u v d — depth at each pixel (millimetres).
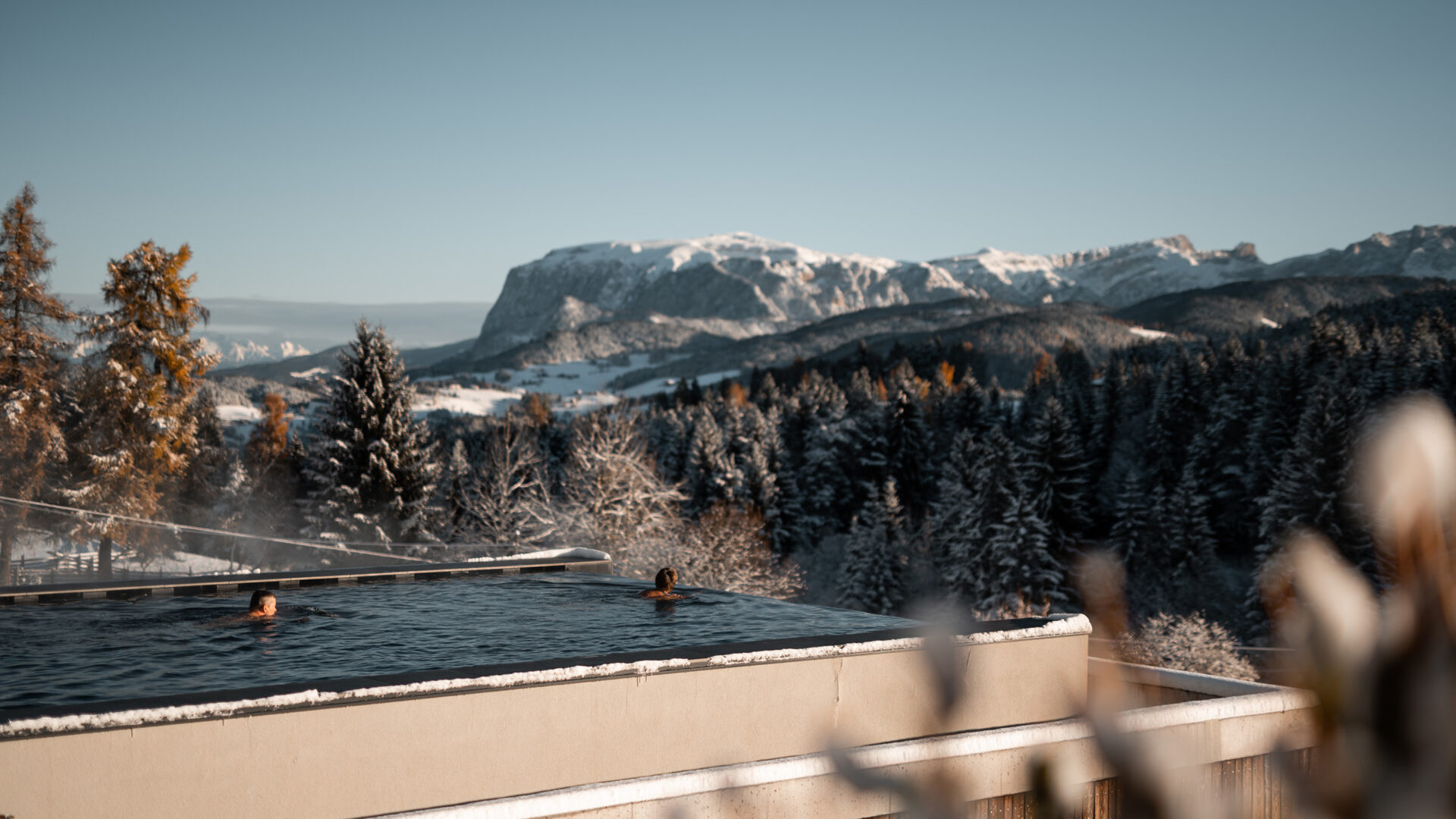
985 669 11352
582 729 9602
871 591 65125
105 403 45000
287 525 58938
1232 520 78500
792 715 10516
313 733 8602
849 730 10711
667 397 170625
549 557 20406
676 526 50281
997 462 63344
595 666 9641
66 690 9664
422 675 9148
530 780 9406
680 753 10031
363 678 9047
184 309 46219
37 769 7754
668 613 14438
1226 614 67375
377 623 13461
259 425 73188
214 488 65812
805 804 9227
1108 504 88375
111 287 45094
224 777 8305
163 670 10531
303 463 71500
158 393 45562
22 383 43375
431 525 50812
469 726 9172
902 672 10992
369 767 8797
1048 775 958
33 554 53938
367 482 47750
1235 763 11500
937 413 113750
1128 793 859
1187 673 13234
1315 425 57719
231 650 11531
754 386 189000
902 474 90375
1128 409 103688
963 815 1031
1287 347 102312
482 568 19422
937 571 66812
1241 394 86000
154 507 45906
